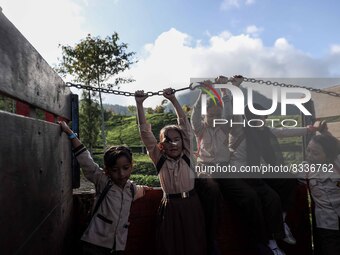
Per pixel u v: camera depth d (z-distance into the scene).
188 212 2.47
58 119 2.71
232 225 2.91
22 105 1.75
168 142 2.57
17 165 1.44
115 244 2.39
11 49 1.41
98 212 2.41
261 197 2.77
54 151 2.21
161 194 2.90
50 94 2.21
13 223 1.38
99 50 14.74
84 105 14.69
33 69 1.77
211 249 2.56
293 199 3.05
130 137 25.97
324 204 2.83
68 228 2.79
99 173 2.50
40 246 1.80
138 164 15.08
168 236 2.44
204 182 2.65
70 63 15.13
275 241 2.76
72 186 3.08
